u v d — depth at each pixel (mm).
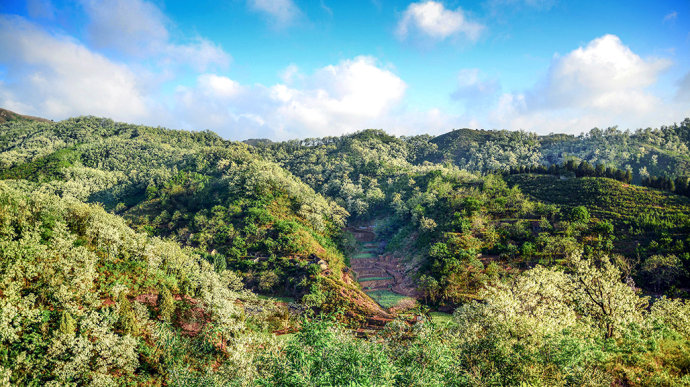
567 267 68438
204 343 36000
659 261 64938
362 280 84812
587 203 94312
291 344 18047
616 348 26891
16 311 27734
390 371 16828
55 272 33594
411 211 114188
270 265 78938
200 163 155500
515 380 21469
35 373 25969
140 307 37438
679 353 27656
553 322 30297
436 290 68188
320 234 99688
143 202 124188
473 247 78562
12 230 34125
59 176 154625
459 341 25969
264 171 119812
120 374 29750
